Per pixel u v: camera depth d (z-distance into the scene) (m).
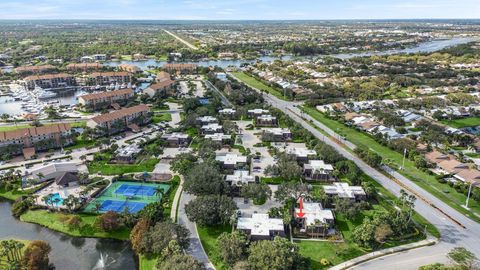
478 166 178.12
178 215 139.00
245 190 147.12
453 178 169.38
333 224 131.00
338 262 112.00
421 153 193.25
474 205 146.50
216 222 129.25
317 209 137.50
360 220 135.38
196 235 126.19
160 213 132.50
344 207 134.75
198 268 99.50
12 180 168.00
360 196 149.50
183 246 116.75
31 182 161.50
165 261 104.19
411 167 182.25
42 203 148.38
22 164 186.50
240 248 108.88
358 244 118.88
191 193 150.12
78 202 144.50
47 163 185.12
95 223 130.25
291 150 195.38
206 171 153.62
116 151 199.25
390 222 124.19
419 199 150.75
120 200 151.75
